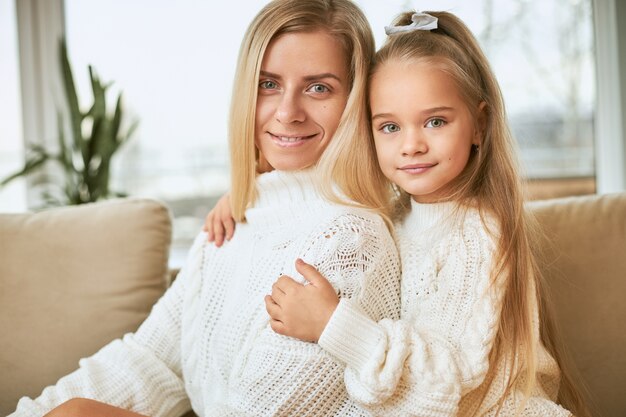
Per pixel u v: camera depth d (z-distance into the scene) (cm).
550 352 136
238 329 121
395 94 121
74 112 246
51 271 159
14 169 272
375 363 102
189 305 137
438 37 126
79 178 249
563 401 137
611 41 250
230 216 138
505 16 253
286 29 123
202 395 130
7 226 164
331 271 113
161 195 275
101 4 271
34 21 271
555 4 253
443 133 121
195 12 269
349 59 126
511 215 124
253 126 128
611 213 154
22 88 271
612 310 146
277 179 128
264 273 121
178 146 273
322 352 108
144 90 272
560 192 258
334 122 125
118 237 161
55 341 153
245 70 126
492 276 116
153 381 131
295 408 110
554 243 151
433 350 108
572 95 255
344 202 121
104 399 125
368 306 114
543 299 137
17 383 151
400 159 123
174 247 274
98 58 273
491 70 131
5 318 154
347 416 111
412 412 103
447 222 125
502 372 117
